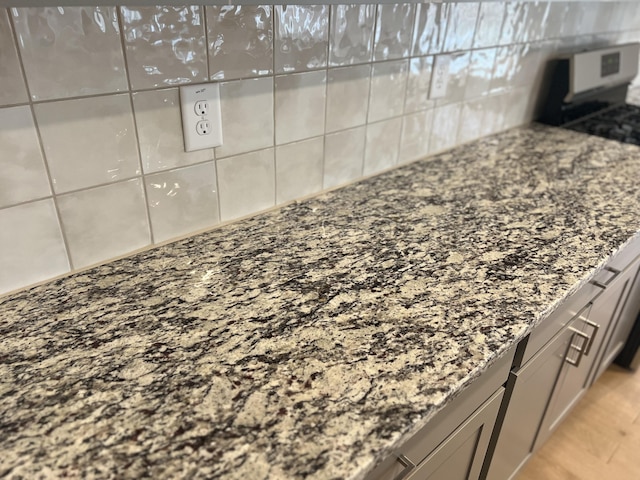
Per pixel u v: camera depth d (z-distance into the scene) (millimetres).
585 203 1257
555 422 1517
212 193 1056
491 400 938
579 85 1831
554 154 1602
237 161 1066
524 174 1436
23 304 838
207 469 569
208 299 864
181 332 783
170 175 973
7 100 736
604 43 2168
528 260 1000
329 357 737
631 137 1776
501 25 1552
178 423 625
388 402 665
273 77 1037
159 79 875
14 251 836
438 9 1312
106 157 873
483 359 743
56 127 799
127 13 795
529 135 1792
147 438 604
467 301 871
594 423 1759
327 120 1199
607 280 1211
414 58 1328
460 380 706
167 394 667
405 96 1367
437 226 1130
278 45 1013
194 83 920
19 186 799
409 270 958
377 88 1276
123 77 834
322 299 868
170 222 1018
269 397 667
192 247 1021
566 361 1261
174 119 929
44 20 724
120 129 869
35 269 871
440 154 1583
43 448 589
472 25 1445
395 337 781
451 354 750
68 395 663
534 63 1791
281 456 587
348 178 1341
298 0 864
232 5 856
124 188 920
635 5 2250
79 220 888
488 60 1581
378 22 1182
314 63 1098
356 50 1170
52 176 827
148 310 833
